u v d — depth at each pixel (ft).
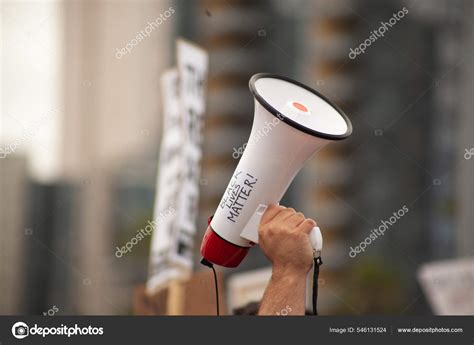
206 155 55.11
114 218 68.95
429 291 51.85
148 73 64.80
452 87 80.79
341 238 71.46
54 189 74.13
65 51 68.33
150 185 67.26
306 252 18.72
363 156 75.72
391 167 76.79
